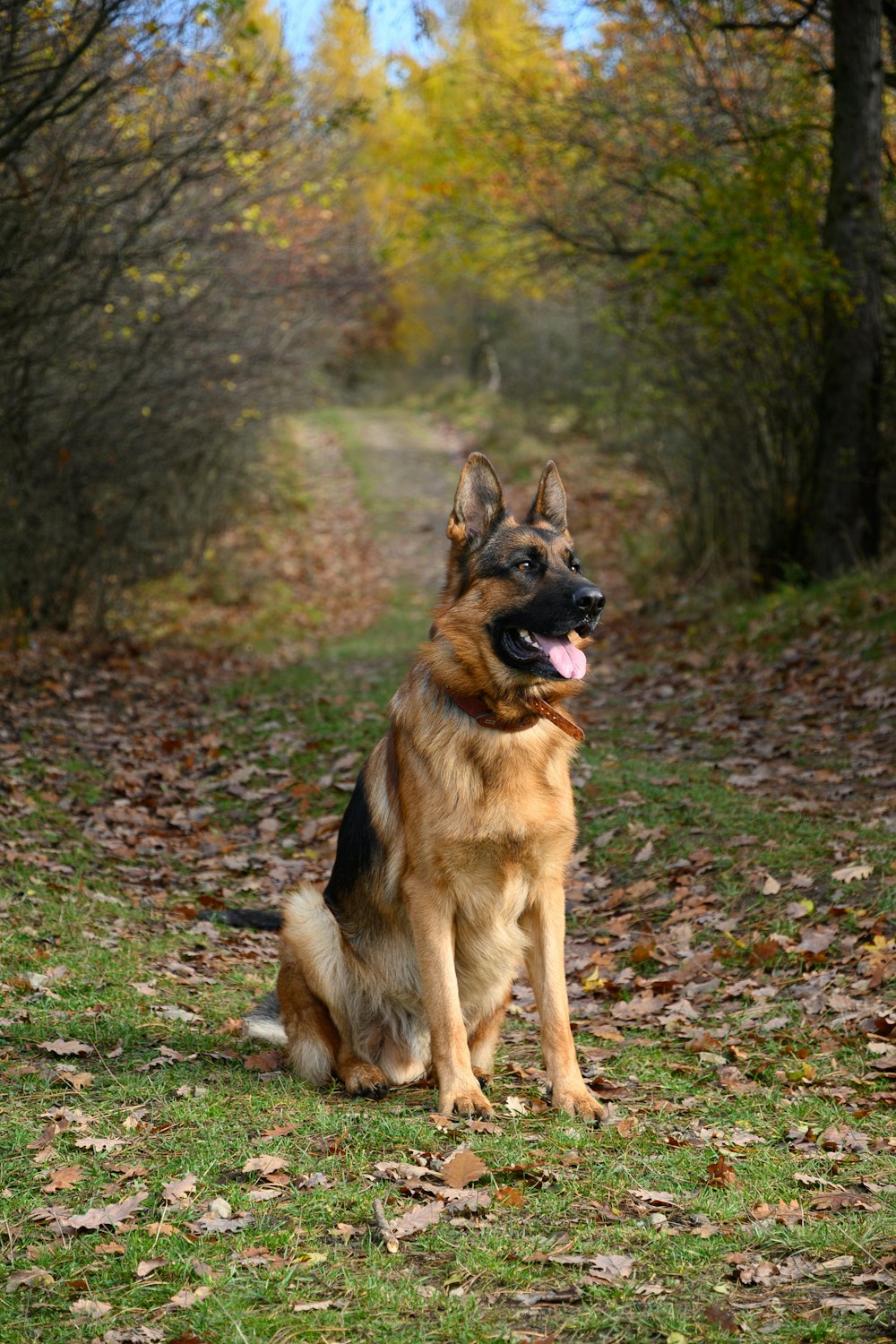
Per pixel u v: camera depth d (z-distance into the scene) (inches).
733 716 408.5
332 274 778.8
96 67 419.8
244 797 369.7
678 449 721.6
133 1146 145.6
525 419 1408.7
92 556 650.2
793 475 579.8
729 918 247.9
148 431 670.5
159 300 627.8
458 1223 125.9
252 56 529.0
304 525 1074.1
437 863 165.8
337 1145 145.8
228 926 266.4
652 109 564.4
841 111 504.4
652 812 313.3
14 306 490.6
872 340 520.7
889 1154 146.6
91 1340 105.7
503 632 165.9
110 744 421.4
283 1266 117.3
